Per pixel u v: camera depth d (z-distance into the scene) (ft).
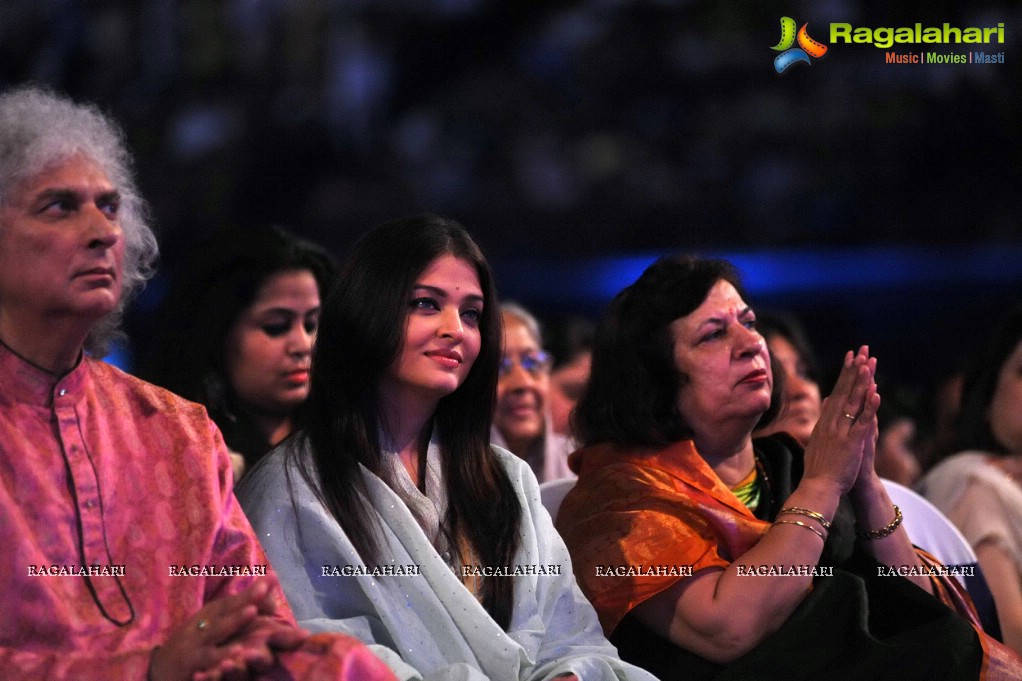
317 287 30.81
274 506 22.38
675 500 26.09
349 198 87.71
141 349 60.08
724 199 87.66
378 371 23.21
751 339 27.27
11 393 18.61
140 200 21.65
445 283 23.35
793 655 24.68
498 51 95.76
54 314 18.53
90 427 19.19
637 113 92.07
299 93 88.63
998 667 25.86
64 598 17.93
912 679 25.04
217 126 86.79
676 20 93.45
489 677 21.85
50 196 18.48
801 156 88.22
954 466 36.27
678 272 27.96
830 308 79.51
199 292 30.32
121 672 17.06
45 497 18.28
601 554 25.81
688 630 25.13
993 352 38.04
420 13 92.89
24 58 88.17
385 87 92.07
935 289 79.51
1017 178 85.46
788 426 34.04
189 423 20.16
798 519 25.44
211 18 88.48
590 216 88.07
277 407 30.12
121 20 88.07
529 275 81.92
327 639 17.66
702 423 27.55
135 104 87.20
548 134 91.97
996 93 85.87
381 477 23.02
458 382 23.52
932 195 85.87
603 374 28.12
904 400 46.98
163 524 19.13
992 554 34.50
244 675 17.17
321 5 90.17
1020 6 84.89
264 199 86.84
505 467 25.18
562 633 24.09
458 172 90.43
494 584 23.47
